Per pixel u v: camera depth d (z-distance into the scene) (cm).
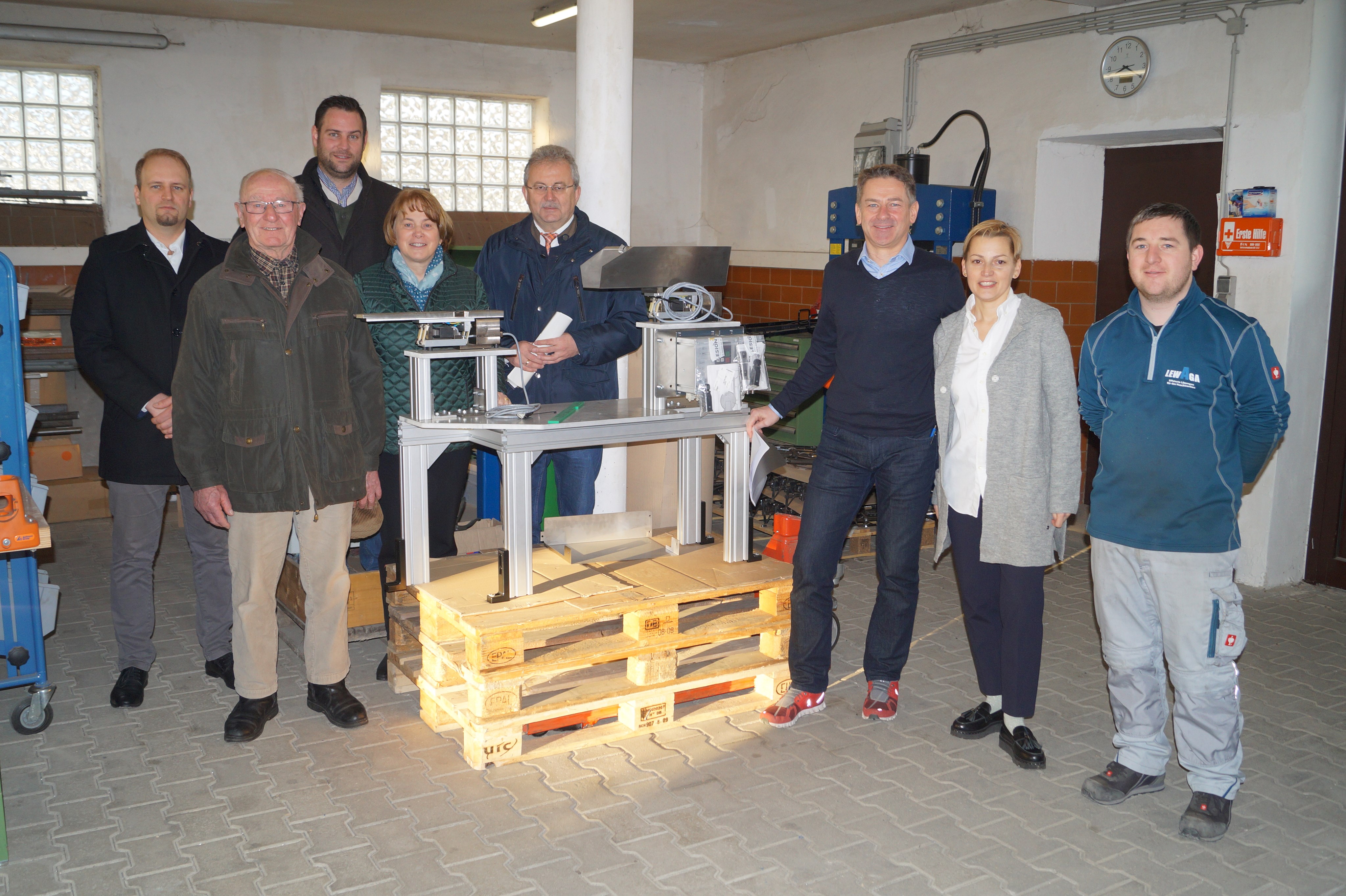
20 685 354
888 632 361
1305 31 479
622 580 357
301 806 302
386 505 390
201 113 734
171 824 291
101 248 357
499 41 816
